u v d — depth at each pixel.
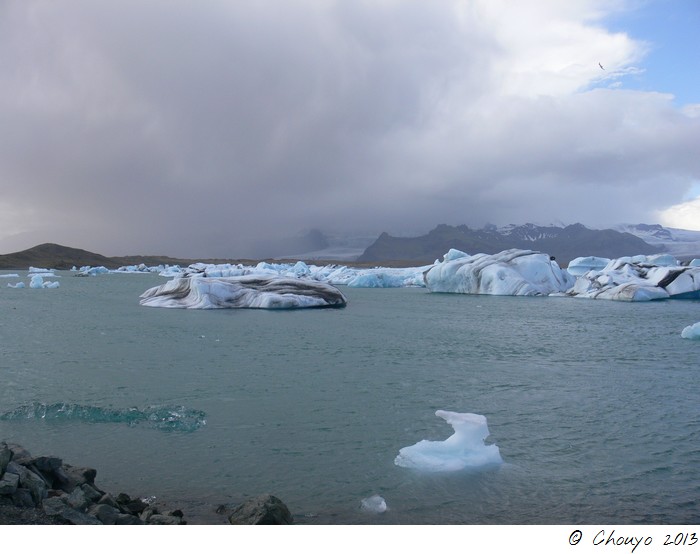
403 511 7.85
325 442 10.86
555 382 16.38
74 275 115.81
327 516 7.66
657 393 15.02
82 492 7.18
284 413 12.84
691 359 20.45
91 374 16.92
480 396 14.60
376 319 33.50
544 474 9.23
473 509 7.91
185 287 41.22
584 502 8.17
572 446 10.67
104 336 25.00
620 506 8.05
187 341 23.69
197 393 14.68
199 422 12.01
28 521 6.28
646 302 46.41
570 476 9.16
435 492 8.50
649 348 23.00
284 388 15.31
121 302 44.03
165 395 14.42
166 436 11.13
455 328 29.56
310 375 17.05
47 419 12.05
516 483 8.84
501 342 24.55
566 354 21.47
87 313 35.12
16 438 10.89
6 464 7.07
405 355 20.86
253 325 29.45
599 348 23.00
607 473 9.30
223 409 13.15
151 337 24.78
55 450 10.27
